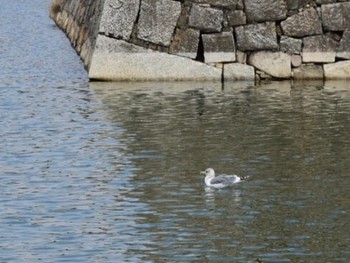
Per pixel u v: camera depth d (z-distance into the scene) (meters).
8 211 17.45
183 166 19.83
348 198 17.78
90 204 17.75
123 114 24.02
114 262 15.20
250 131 22.22
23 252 15.63
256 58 27.70
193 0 27.42
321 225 16.55
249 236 16.16
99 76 27.80
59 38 39.88
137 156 20.55
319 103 24.75
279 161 19.97
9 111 24.88
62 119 23.83
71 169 19.80
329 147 20.89
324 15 27.48
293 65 27.73
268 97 25.59
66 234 16.36
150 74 27.72
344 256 15.30
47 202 17.89
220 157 20.31
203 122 23.05
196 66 27.66
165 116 23.70
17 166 20.11
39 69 31.39
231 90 26.59
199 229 16.48
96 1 30.98
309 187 18.42
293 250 15.57
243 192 18.23
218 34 27.58
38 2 59.12
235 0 27.45
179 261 15.22
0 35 41.56
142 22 27.47
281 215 17.03
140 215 17.16
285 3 27.50
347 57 27.69
